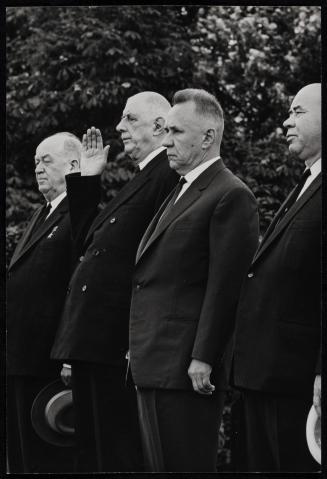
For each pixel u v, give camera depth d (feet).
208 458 15.23
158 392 15.29
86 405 17.37
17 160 40.47
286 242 14.20
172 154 16.02
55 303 19.48
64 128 40.16
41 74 40.37
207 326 14.83
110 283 17.11
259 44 40.45
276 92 39.60
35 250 19.83
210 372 14.84
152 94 17.88
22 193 38.96
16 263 19.97
